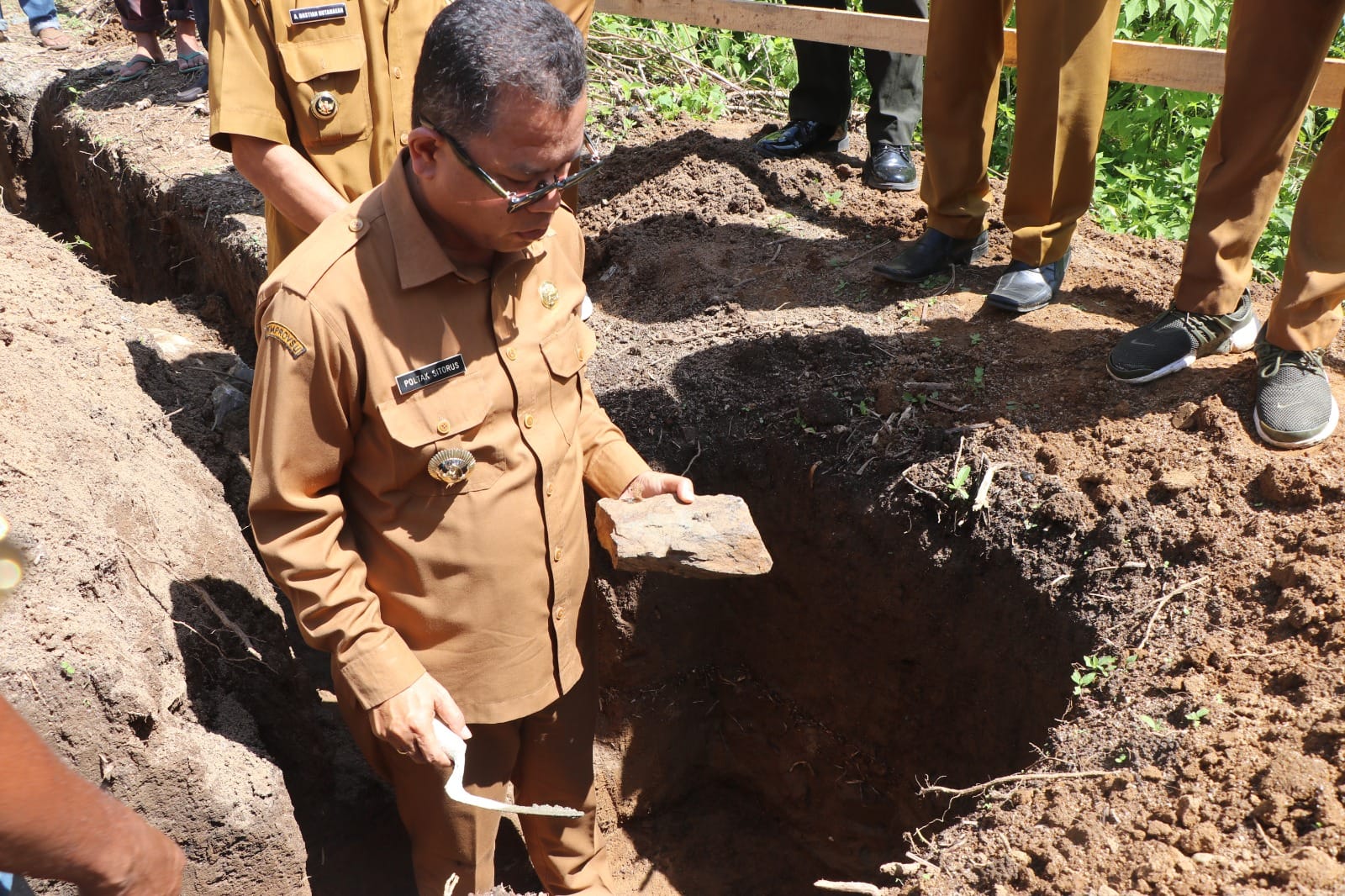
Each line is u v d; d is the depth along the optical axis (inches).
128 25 259.1
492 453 84.0
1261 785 82.7
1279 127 108.9
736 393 138.3
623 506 93.0
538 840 111.4
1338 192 105.4
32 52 282.8
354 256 76.9
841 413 131.0
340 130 101.3
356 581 83.2
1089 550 109.3
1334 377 123.0
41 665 78.8
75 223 258.8
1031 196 134.2
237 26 95.5
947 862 87.8
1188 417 116.1
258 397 78.5
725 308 152.6
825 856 149.6
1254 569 101.4
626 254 169.2
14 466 97.0
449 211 75.1
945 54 136.9
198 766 86.7
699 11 182.2
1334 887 73.9
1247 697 91.3
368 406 79.4
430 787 94.7
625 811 153.9
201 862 87.0
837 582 132.5
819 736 146.4
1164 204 185.9
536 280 85.9
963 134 142.7
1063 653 108.4
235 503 145.1
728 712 156.6
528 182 71.6
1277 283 161.5
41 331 136.5
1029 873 84.0
